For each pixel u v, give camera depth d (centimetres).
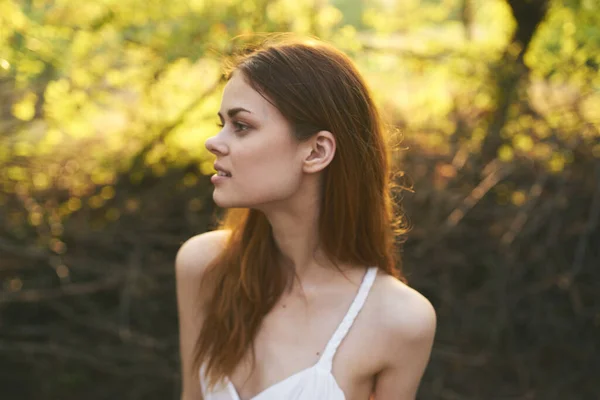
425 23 346
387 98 314
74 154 302
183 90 294
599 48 313
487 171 302
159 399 323
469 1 341
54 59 271
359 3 327
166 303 312
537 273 313
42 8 269
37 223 296
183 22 287
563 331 320
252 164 122
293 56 123
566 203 304
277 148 122
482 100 320
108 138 304
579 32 319
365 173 132
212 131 302
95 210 303
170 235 304
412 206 302
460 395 317
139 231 303
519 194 304
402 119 306
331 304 135
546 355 325
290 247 136
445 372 318
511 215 303
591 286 316
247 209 140
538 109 314
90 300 312
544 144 304
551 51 322
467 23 344
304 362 131
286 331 135
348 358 131
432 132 308
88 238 298
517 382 322
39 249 294
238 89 123
